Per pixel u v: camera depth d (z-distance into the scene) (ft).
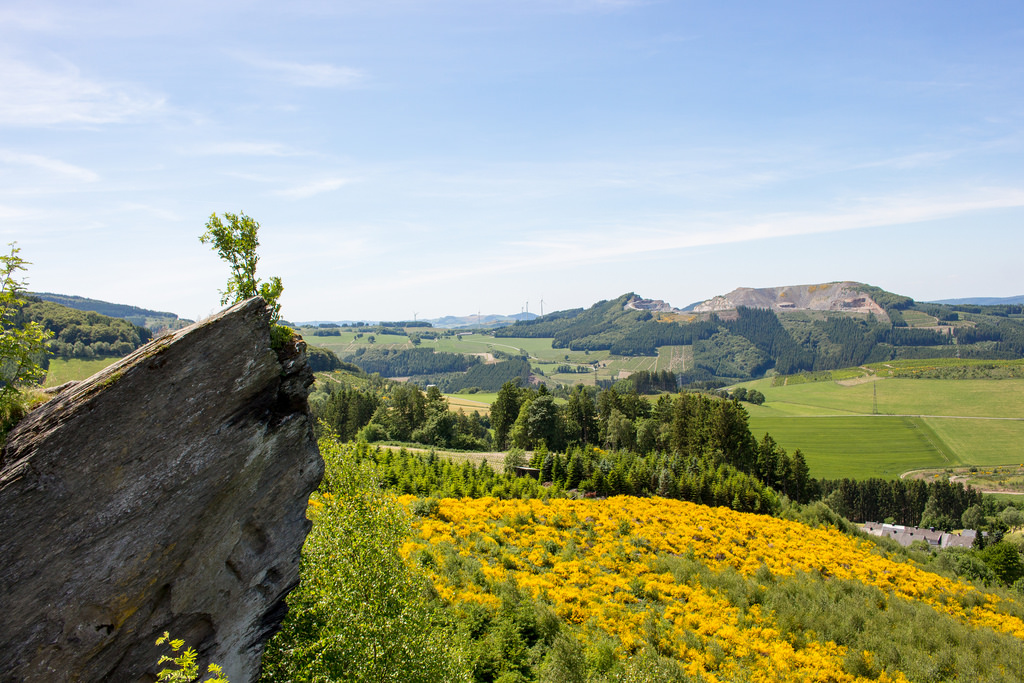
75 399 32.42
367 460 63.36
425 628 58.29
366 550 56.95
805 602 109.81
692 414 333.42
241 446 38.22
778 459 298.56
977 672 87.61
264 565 40.78
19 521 30.04
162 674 30.50
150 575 34.37
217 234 47.60
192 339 35.55
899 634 99.19
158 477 34.50
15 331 36.45
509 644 74.54
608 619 88.69
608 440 345.10
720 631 91.61
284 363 41.60
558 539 127.75
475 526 123.65
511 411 372.79
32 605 30.25
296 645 49.83
